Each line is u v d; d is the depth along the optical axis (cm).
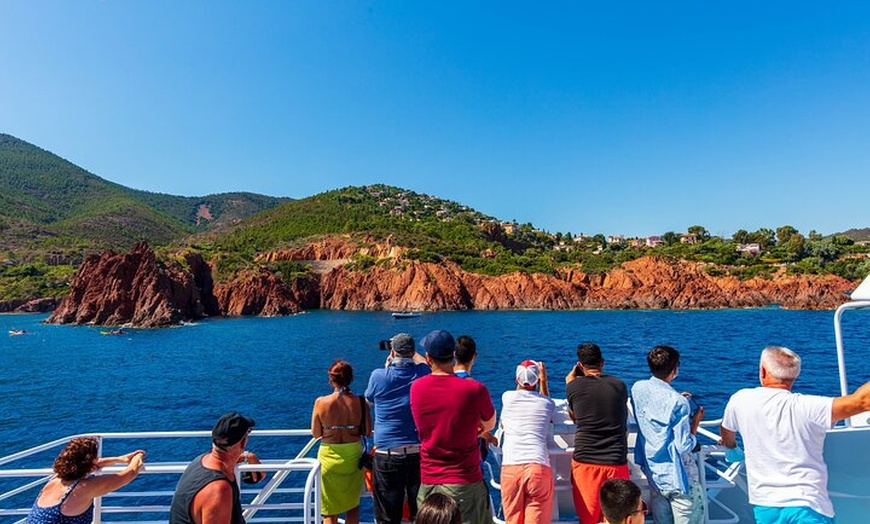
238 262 13938
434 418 445
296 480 1625
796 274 12319
